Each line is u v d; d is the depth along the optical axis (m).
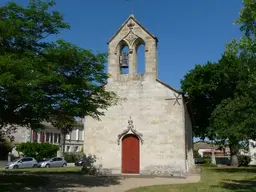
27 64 11.57
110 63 23.17
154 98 22.02
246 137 24.12
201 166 37.94
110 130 22.48
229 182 17.25
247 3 12.38
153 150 21.42
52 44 14.37
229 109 24.19
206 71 34.25
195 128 39.31
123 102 22.52
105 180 17.89
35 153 48.88
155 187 14.66
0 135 22.09
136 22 23.02
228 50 13.46
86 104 15.60
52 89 13.98
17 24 12.72
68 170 28.12
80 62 14.34
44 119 16.88
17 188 13.62
